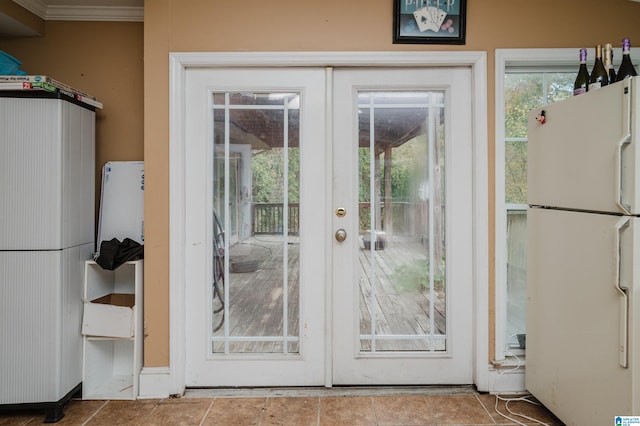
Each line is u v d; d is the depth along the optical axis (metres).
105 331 1.95
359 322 2.09
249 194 2.10
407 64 2.02
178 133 2.00
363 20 2.00
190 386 2.06
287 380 2.07
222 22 2.00
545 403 1.77
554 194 1.72
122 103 2.25
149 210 2.00
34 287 1.77
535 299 1.86
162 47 2.00
